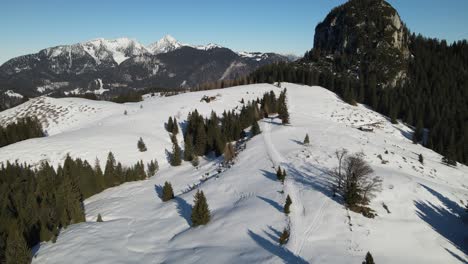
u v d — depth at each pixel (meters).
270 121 112.88
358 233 43.88
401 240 44.75
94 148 94.25
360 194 51.75
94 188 77.50
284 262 37.56
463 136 120.12
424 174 76.56
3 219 52.94
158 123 123.62
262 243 42.38
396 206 52.91
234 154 85.38
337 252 39.50
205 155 103.00
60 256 46.00
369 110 146.00
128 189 78.62
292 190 57.03
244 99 148.25
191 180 80.31
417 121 135.88
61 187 62.41
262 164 73.31
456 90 168.25
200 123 110.31
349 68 198.12
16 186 67.25
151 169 89.50
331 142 84.88
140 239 50.41
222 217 52.53
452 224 51.94
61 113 137.12
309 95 155.00
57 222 56.91
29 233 51.44
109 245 48.50
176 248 45.94
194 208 52.06
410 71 193.50
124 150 97.25
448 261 42.91
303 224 45.78
